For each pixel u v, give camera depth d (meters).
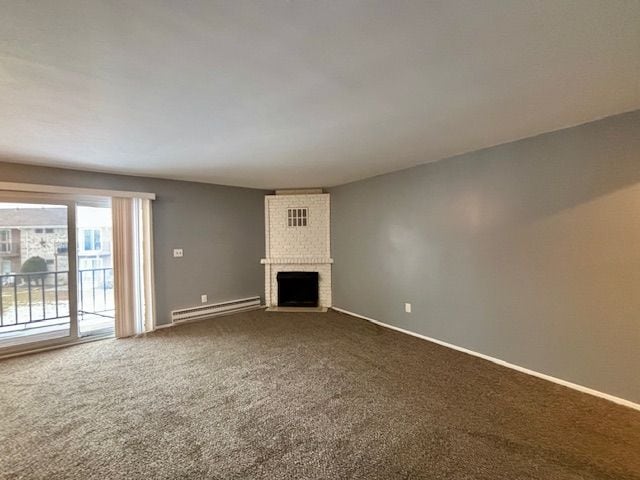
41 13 1.12
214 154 3.22
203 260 4.89
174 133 2.54
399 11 1.16
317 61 1.52
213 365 3.11
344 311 5.18
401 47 1.41
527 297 2.84
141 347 3.63
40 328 3.63
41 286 3.65
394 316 4.29
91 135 2.55
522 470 1.69
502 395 2.48
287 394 2.53
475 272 3.27
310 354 3.38
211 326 4.44
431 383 2.70
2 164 3.35
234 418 2.20
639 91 1.90
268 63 1.52
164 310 4.50
